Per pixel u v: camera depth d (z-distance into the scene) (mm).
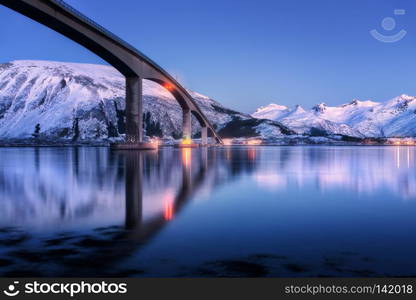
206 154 71875
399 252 7707
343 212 12227
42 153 81875
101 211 12289
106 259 7281
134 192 17000
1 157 59188
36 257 7426
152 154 71562
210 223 10484
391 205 13727
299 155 67625
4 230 9609
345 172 28703
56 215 11641
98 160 48156
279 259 7277
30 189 18156
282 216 11617
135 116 88188
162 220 10914
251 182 21484
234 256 7441
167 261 7172
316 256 7449
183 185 19938
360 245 8242
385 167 34656
